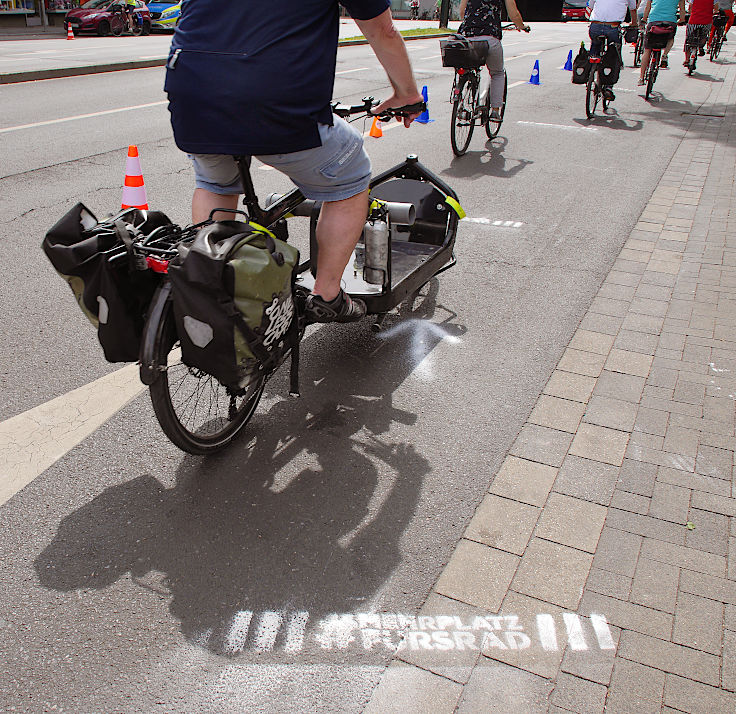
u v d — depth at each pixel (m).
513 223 6.32
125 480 3.03
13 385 3.66
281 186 7.16
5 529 2.74
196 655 2.28
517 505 2.96
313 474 3.11
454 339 4.29
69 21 25.09
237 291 2.42
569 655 2.31
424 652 2.31
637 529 2.83
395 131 9.98
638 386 3.81
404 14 44.12
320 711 2.12
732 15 19.20
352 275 3.92
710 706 2.15
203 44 2.57
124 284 2.56
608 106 12.33
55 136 8.92
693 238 5.97
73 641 2.31
